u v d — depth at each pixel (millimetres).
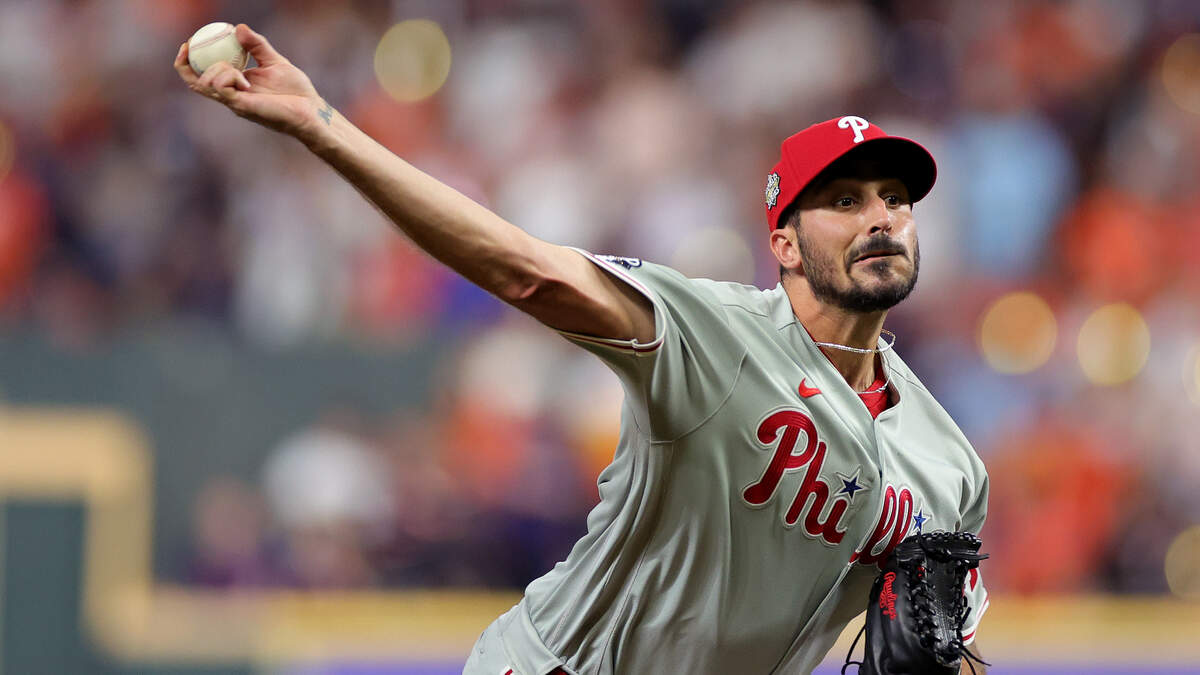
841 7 40281
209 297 33188
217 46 9812
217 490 25875
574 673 12867
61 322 32062
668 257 35219
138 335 26297
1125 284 35969
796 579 12391
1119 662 26500
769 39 39719
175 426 25969
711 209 35875
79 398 25766
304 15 39281
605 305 10930
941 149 37812
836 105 39125
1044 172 37500
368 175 9969
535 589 13438
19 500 25312
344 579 25719
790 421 11867
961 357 32938
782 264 12469
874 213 11961
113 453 25594
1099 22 40750
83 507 25422
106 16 37594
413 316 31641
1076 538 29531
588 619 12758
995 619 26984
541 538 26438
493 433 26719
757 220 36344
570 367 27578
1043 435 30891
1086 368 33062
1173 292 35969
